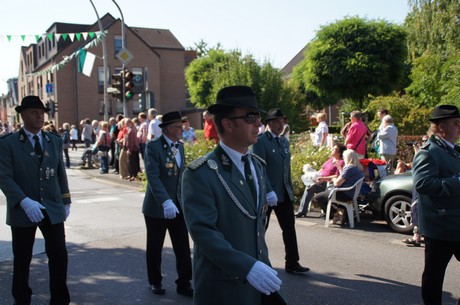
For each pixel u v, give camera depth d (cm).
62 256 422
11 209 414
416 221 648
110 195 1152
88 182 1425
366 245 659
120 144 1415
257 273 226
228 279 250
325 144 1217
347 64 2377
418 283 506
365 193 785
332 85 2511
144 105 1478
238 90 257
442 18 2103
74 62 4038
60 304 421
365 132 1037
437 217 368
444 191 357
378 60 2364
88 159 1802
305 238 699
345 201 761
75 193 1190
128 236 725
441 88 1756
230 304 249
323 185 837
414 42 2309
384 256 605
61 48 4072
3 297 476
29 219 410
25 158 415
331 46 2431
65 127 1875
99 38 1836
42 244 679
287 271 541
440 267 374
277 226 783
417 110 1642
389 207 736
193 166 252
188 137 1354
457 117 372
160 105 4384
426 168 369
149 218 483
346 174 758
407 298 464
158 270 484
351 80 2409
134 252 638
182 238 482
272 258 602
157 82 4344
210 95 3375
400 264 571
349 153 770
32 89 4847
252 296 256
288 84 3181
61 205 430
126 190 1241
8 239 717
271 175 524
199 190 247
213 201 248
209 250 235
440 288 376
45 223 418
